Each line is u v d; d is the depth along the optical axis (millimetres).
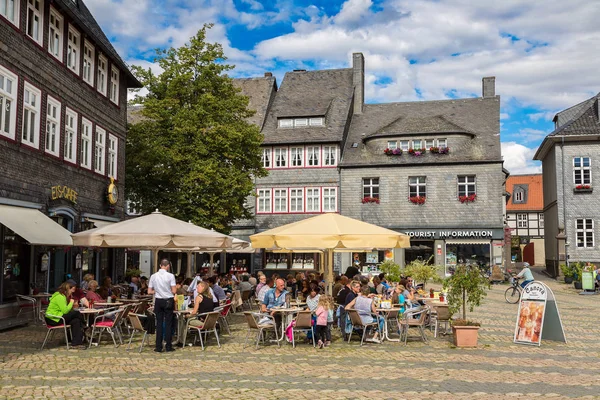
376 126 40844
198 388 8445
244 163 27594
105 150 22500
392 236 13656
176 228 13555
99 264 22391
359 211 37469
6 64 14977
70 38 19500
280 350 11992
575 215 36719
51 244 13891
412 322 13031
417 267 17984
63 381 8750
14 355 10867
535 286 13008
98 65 21906
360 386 8695
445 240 36250
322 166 38344
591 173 36656
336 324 15945
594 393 8328
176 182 26141
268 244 13938
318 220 14219
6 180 14992
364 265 37094
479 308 20953
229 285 20984
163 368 9922
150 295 16750
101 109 22078
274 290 13664
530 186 66750
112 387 8414
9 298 15461
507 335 14195
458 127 37375
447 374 9617
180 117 25797
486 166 36062
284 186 38688
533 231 65500
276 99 42906
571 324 16531
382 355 11438
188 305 13656
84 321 12938
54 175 17922
